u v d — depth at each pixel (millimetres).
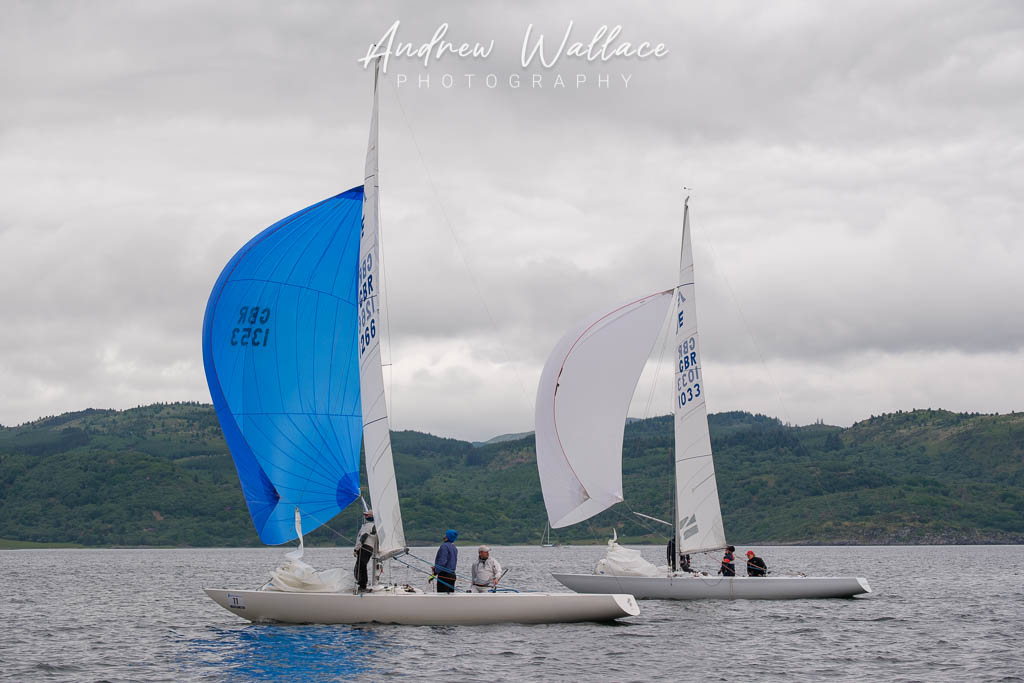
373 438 77125
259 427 77938
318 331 79562
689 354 112000
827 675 63562
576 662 66000
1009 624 94812
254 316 78562
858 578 111312
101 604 127750
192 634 84438
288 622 77062
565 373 106875
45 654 74562
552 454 106625
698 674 63281
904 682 61281
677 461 110875
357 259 80750
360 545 76812
